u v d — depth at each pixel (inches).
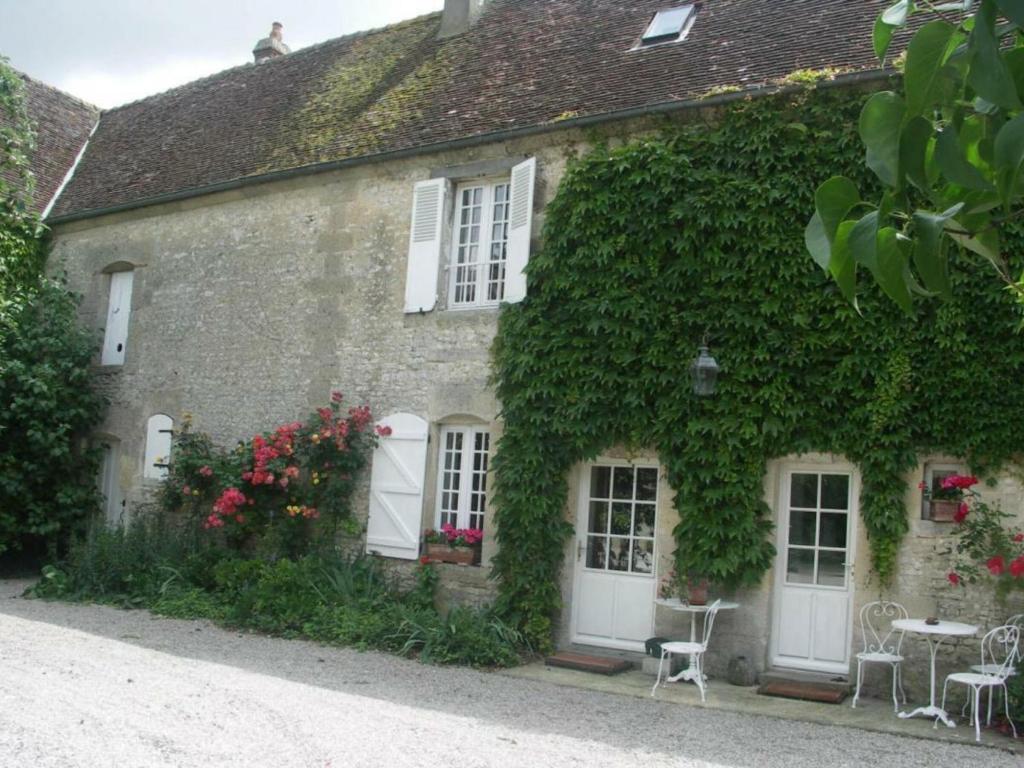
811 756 240.2
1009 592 292.8
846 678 320.2
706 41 413.1
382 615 377.4
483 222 418.6
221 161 531.8
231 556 450.0
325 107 526.9
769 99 341.7
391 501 417.7
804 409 322.0
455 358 408.5
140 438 520.7
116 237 552.7
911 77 86.8
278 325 472.4
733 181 340.2
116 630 374.6
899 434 306.5
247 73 628.4
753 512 328.8
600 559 370.0
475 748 231.0
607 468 372.2
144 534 473.7
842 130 327.9
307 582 398.6
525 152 401.7
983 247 104.3
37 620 388.2
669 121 364.2
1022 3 76.3
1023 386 292.4
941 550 304.7
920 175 90.5
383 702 277.0
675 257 351.6
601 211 362.6
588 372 360.8
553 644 368.2
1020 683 265.1
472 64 490.0
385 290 438.0
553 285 374.0
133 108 677.3
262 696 272.8
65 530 530.3
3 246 546.3
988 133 98.3
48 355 523.2
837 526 330.3
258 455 432.1
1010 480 296.2
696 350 340.5
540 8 516.1
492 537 386.0
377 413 430.3
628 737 252.2
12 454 511.8
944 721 273.4
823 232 93.9
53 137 646.5
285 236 478.6
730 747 246.2
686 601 335.3
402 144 443.5
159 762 204.8
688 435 338.0
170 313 518.9
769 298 330.3
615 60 430.6
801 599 331.6
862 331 313.7
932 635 285.4
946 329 301.3
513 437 375.9
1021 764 238.1
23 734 218.4
